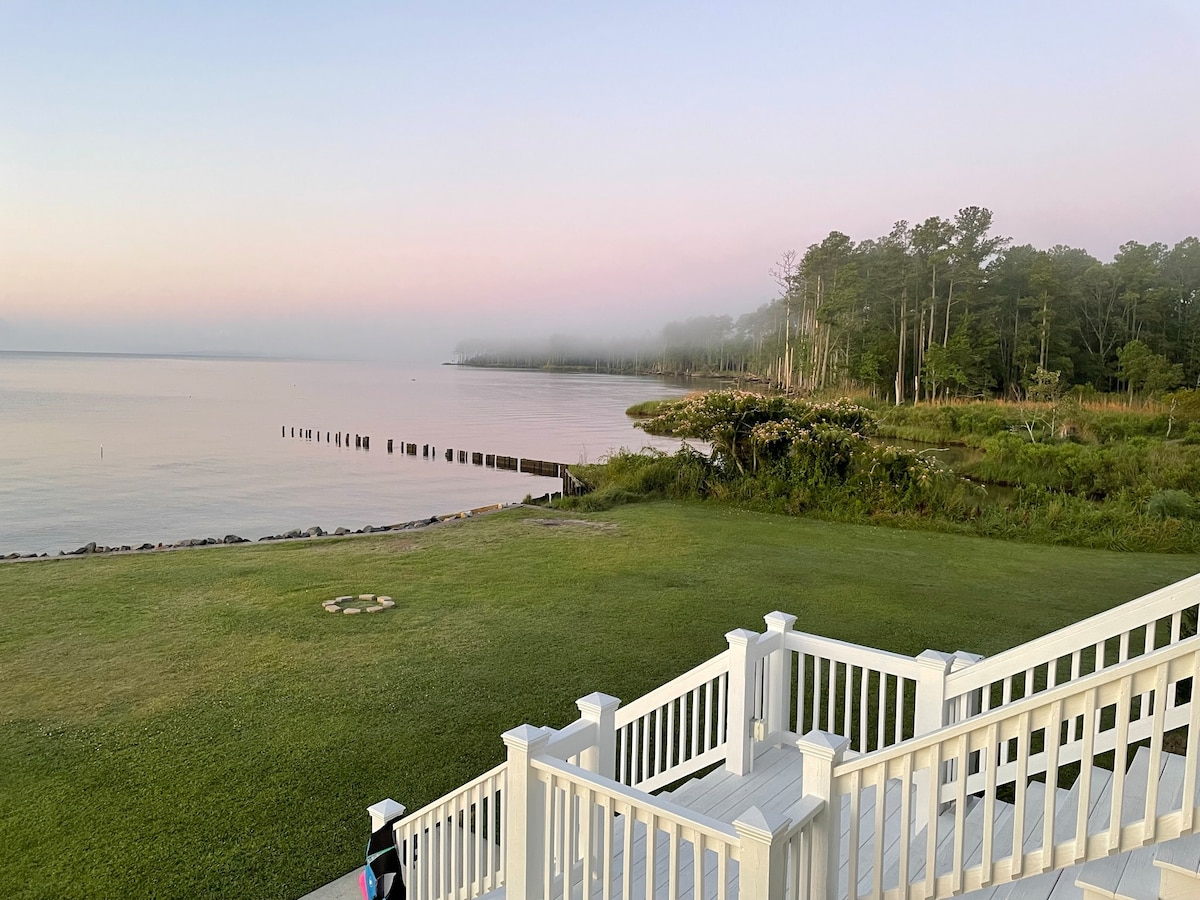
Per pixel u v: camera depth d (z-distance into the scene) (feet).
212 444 131.54
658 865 13.87
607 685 25.76
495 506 65.87
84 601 35.70
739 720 17.35
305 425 171.01
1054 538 49.03
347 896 15.28
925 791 14.98
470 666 27.43
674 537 49.88
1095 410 129.08
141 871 15.96
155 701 24.49
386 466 109.50
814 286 260.42
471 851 16.74
